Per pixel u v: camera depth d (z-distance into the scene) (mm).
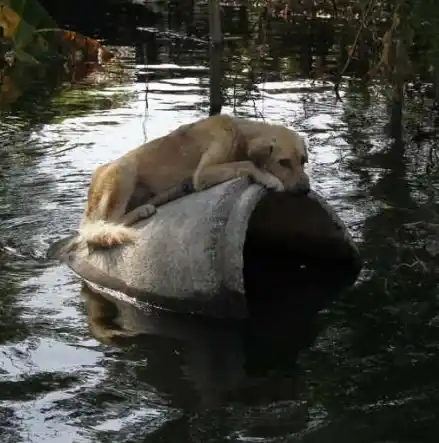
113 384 4285
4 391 4191
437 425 3873
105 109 11016
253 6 18078
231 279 5203
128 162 6020
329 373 4449
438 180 8078
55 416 3951
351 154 8969
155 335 4941
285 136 5980
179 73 13508
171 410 4012
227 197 5492
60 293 5531
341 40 15039
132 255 5566
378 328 5051
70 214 7141
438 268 6004
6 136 9742
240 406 4059
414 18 8117
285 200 6059
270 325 5113
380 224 6887
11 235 6625
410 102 11031
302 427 3844
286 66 13758
